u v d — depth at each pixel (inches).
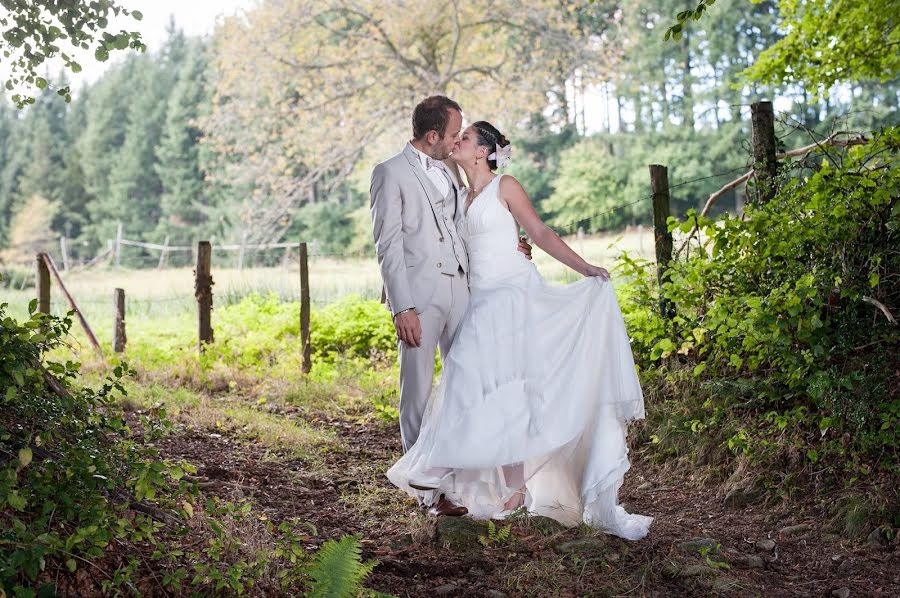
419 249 170.1
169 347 386.3
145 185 1991.9
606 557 146.5
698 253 240.4
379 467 206.4
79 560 113.6
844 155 233.9
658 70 1615.4
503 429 158.1
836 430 187.0
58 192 2010.3
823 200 206.5
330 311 430.0
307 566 125.0
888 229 196.4
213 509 126.8
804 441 189.8
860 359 192.4
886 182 200.2
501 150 174.6
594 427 160.4
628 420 161.5
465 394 161.6
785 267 217.9
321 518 164.1
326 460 213.5
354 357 384.5
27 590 101.0
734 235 219.5
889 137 209.9
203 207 1768.0
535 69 892.6
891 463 172.6
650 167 255.3
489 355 163.2
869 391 182.1
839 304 201.8
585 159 1400.1
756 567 149.9
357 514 169.8
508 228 172.7
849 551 156.3
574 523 163.8
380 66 893.8
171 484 162.4
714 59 1606.8
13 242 1886.1
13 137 2236.7
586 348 162.1
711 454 202.7
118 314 386.9
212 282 363.3
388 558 142.9
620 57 935.0
